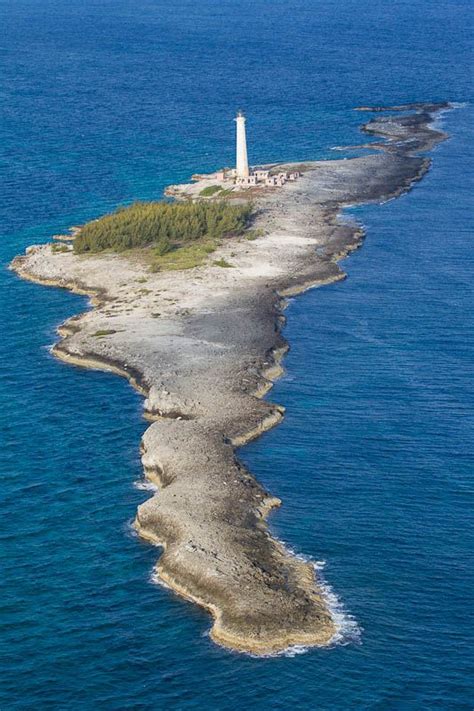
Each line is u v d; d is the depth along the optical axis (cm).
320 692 7019
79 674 7212
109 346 11925
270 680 7112
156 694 7031
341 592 7931
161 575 8119
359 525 8738
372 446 9950
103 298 13550
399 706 6912
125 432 10294
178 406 10519
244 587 7819
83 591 8000
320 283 14088
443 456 9788
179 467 9381
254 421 10238
